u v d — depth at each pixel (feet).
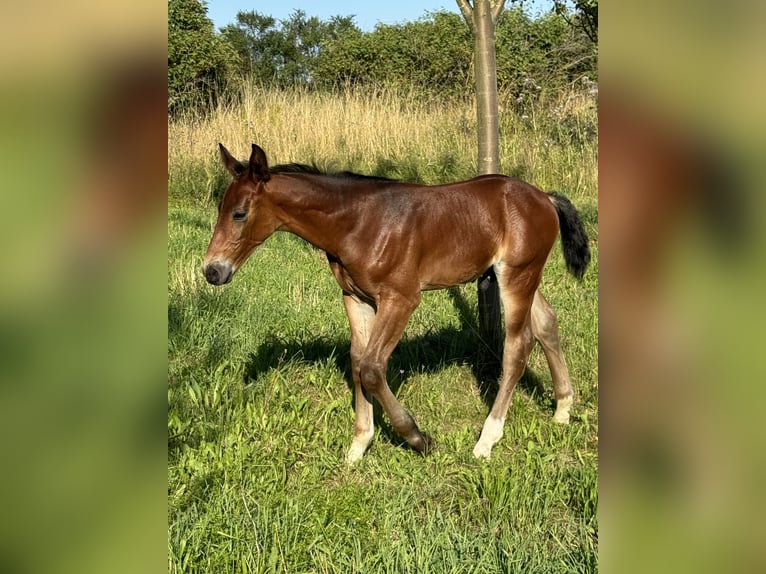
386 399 12.80
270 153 39.58
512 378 13.51
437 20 70.64
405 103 44.70
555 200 14.37
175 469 12.32
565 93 43.45
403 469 12.87
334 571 10.01
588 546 9.82
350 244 12.43
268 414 14.58
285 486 12.27
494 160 16.76
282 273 23.77
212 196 38.42
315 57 115.03
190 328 17.66
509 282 13.44
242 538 10.30
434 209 12.80
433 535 10.55
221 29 118.42
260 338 17.99
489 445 13.38
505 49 52.16
